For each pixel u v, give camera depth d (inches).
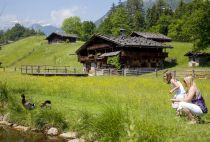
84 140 510.0
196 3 3080.7
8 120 668.7
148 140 408.2
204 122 534.6
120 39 2886.3
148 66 2938.0
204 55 3144.7
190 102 531.8
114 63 2780.5
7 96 772.6
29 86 1061.8
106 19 7101.4
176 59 3457.2
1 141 534.9
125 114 474.9
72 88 1017.5
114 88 1139.9
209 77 1985.7
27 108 665.6
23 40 6013.8
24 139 546.3
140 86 1259.8
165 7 7081.7
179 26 5172.2
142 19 7126.0
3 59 5182.1
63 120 594.9
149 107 666.2
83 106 706.2
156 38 3818.9
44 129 598.2
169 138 401.4
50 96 884.0
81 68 3437.5
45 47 5113.2
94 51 3218.5
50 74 2080.5
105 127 473.7
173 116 563.8
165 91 1056.8
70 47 4722.0
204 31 2945.4
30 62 4616.1
